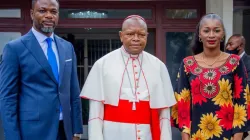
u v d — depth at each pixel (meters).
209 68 3.14
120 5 6.72
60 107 3.19
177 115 3.26
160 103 3.07
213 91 3.09
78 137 3.44
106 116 3.05
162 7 6.76
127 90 3.03
